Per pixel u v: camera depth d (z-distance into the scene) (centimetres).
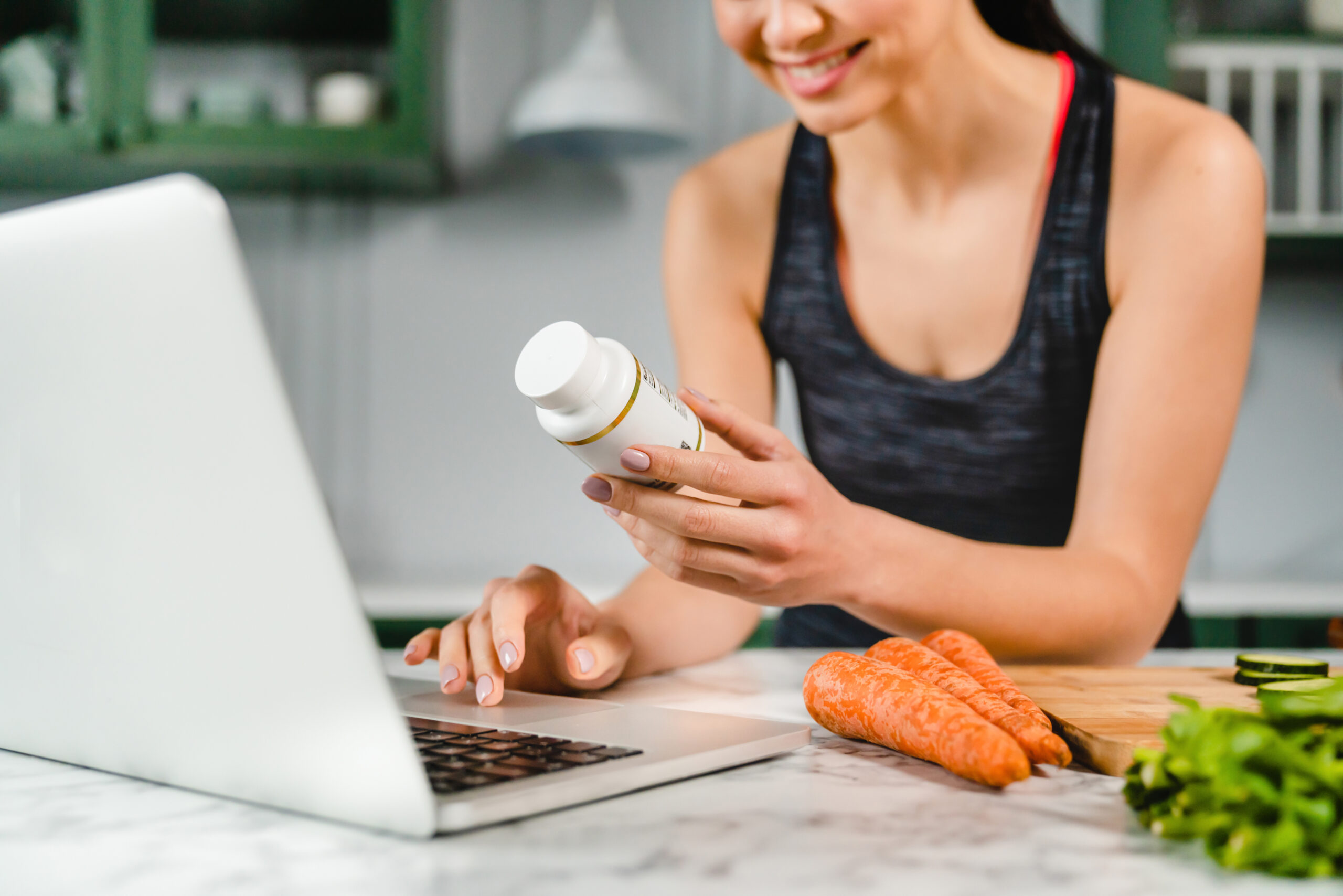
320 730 40
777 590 63
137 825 41
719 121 257
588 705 63
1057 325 100
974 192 101
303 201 254
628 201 257
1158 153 93
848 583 67
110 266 39
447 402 256
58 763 51
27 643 48
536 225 257
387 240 255
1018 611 74
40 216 41
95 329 40
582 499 255
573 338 51
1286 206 242
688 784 48
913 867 36
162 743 45
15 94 216
